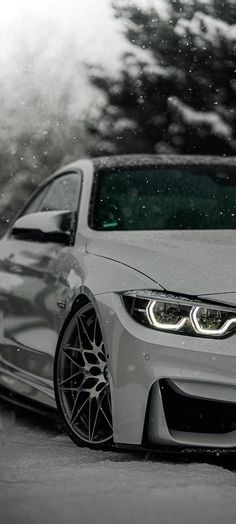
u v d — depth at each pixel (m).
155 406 4.10
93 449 4.41
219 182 5.68
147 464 3.85
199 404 4.08
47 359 5.07
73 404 4.67
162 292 4.21
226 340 4.05
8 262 5.87
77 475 3.62
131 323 4.20
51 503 3.18
